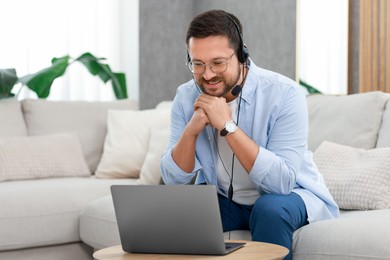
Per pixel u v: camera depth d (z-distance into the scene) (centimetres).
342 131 319
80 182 389
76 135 441
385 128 306
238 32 232
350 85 447
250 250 206
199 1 605
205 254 205
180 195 202
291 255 231
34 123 445
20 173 406
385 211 268
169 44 606
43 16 549
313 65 476
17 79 462
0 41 532
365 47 433
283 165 237
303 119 248
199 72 230
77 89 567
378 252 216
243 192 260
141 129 427
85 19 570
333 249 228
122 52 590
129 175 423
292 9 507
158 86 602
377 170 282
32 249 353
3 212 342
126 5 591
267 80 254
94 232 338
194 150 247
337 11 456
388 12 420
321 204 253
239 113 254
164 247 210
